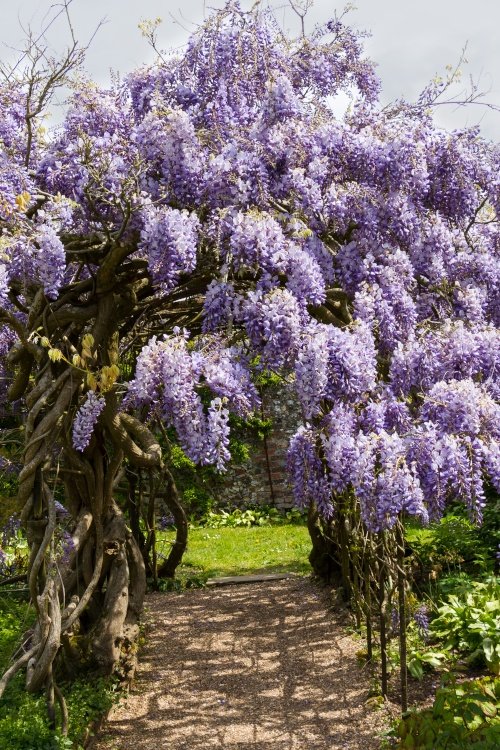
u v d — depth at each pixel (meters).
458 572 6.88
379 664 5.46
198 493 12.46
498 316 5.32
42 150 5.26
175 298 5.19
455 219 5.28
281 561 9.37
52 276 4.38
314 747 4.54
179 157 4.67
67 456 5.17
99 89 5.30
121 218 4.73
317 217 4.93
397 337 4.72
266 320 4.27
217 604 7.48
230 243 4.52
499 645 5.14
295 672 5.63
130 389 4.29
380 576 5.21
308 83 5.50
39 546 4.86
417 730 4.26
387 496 4.00
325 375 4.18
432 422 4.24
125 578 5.52
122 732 4.86
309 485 4.38
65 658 5.18
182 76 5.29
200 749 4.61
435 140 5.14
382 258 4.92
